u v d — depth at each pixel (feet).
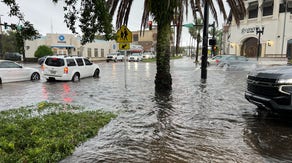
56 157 13.08
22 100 30.12
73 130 17.20
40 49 131.85
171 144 15.48
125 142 15.79
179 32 37.04
